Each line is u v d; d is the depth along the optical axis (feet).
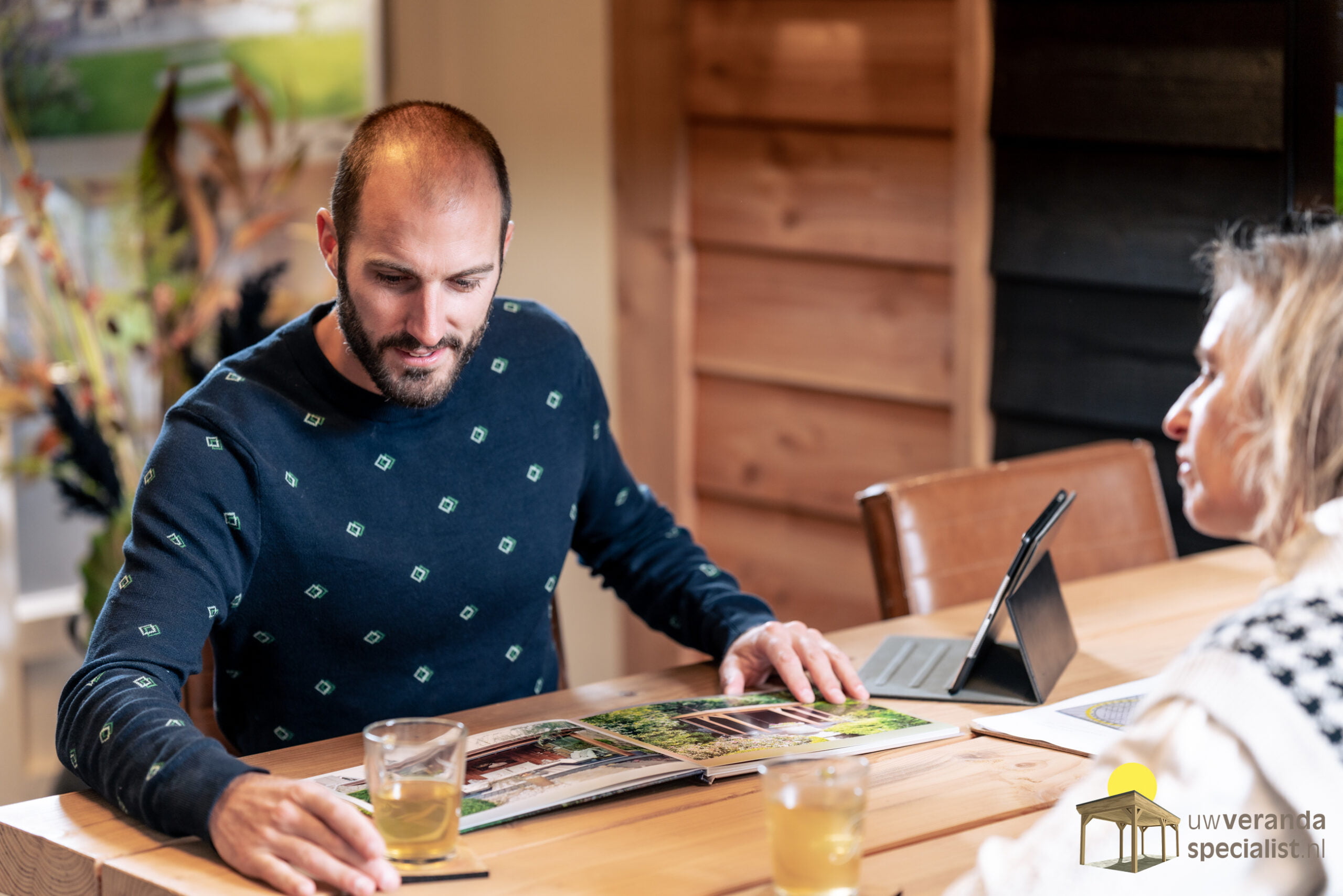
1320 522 2.92
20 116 9.20
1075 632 5.31
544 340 5.46
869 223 8.67
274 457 4.75
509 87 10.43
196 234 9.38
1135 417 7.62
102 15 9.42
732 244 9.40
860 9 8.50
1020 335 8.05
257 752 5.14
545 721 4.41
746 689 4.81
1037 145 7.80
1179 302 7.37
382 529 4.97
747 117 9.17
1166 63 7.17
